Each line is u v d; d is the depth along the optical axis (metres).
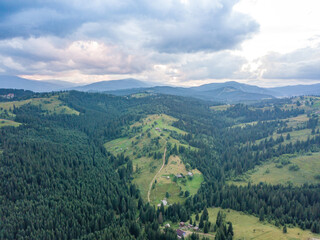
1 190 158.00
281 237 132.12
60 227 139.38
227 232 138.50
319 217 155.50
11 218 137.62
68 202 162.62
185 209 168.75
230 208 180.12
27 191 164.62
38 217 142.25
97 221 150.25
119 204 177.50
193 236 133.88
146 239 135.88
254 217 163.00
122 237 131.00
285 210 166.75
